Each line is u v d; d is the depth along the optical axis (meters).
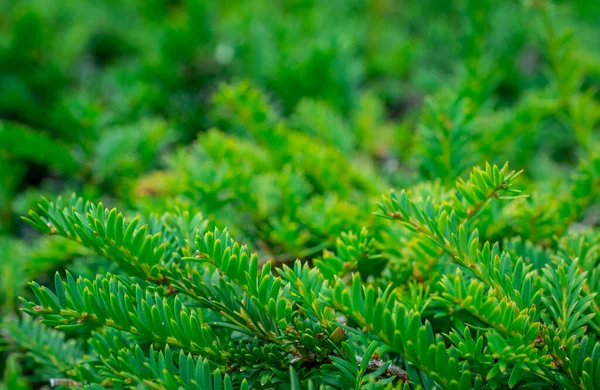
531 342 0.88
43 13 2.01
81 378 1.01
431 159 1.16
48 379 1.10
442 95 1.29
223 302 0.93
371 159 1.57
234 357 0.91
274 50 1.86
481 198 0.93
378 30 2.18
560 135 1.59
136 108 1.68
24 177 1.74
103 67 2.24
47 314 0.89
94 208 0.93
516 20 1.77
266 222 1.21
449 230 0.90
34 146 1.39
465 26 1.47
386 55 2.04
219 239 0.91
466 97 1.32
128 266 0.96
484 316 0.88
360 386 0.88
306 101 1.61
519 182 1.20
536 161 1.47
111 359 0.91
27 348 1.12
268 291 0.89
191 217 1.04
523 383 0.91
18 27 1.94
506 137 1.30
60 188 1.68
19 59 2.00
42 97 1.94
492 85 1.61
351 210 1.14
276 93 1.76
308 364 0.92
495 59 1.76
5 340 1.13
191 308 0.97
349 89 1.73
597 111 1.40
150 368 0.88
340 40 1.71
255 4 2.17
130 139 1.46
